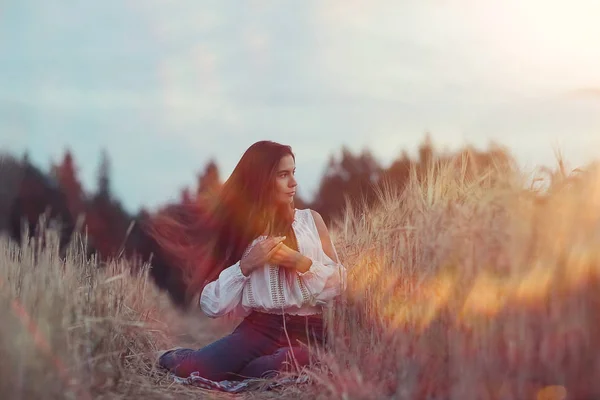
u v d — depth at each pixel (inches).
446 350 104.8
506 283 96.1
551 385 91.0
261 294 153.6
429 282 108.7
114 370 124.3
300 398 129.5
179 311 323.6
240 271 154.3
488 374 95.7
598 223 91.4
